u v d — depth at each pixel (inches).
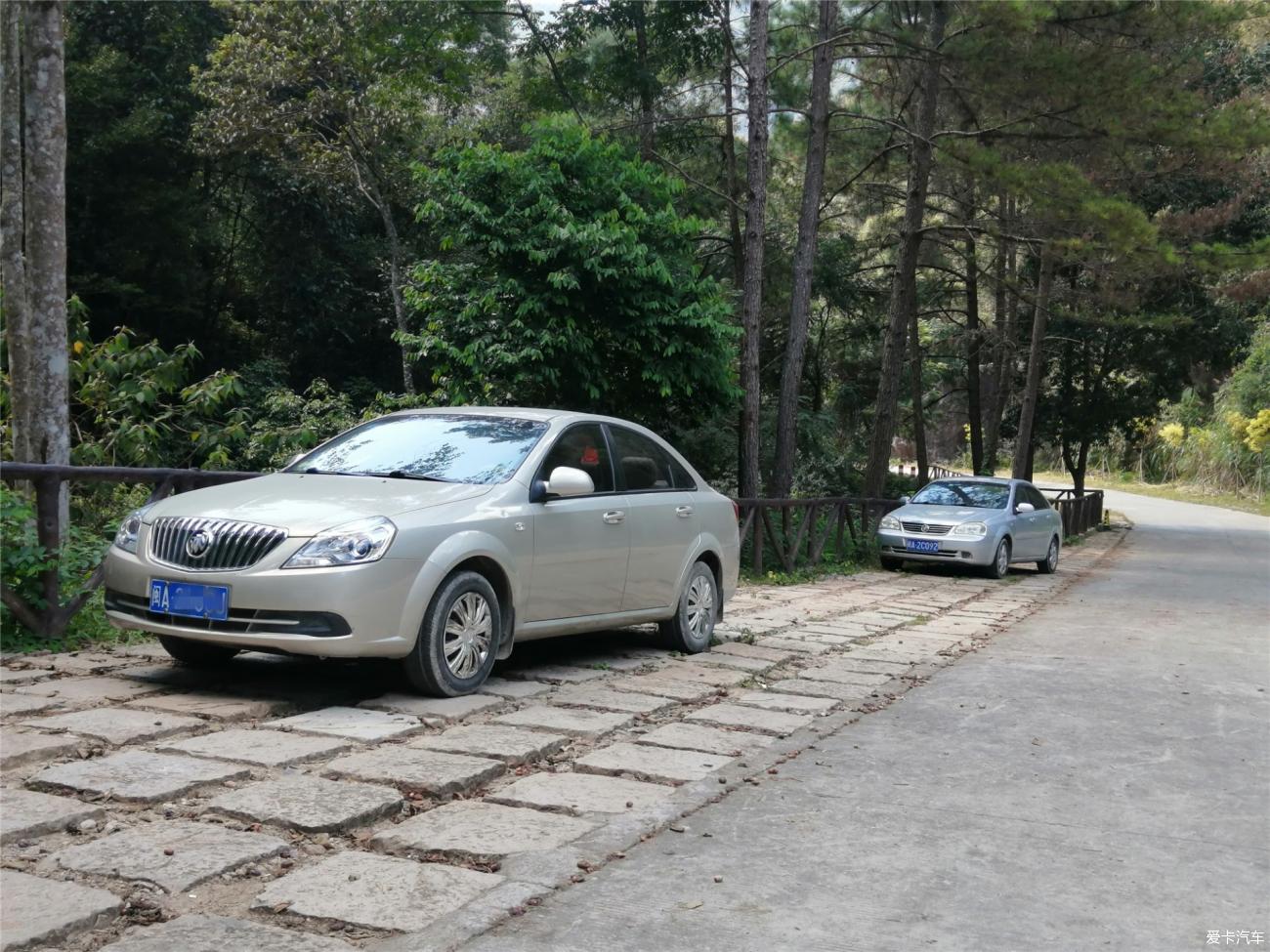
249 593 237.8
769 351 1169.4
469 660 262.8
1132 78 705.6
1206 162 763.4
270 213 1226.6
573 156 587.8
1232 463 2276.1
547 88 949.2
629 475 322.7
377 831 170.1
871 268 1162.0
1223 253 730.8
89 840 159.2
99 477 302.2
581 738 235.1
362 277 1304.1
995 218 927.0
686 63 939.3
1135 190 965.2
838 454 1213.1
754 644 380.5
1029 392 1279.5
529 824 175.8
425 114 1102.4
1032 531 745.6
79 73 1049.5
